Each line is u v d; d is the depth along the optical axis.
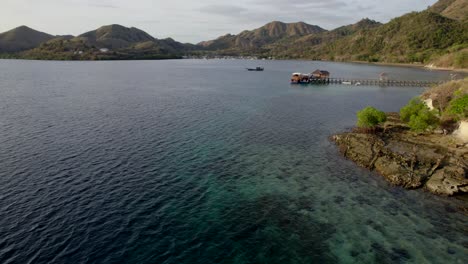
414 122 66.69
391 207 38.78
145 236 32.41
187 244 31.45
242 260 29.38
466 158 53.16
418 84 161.50
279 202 40.19
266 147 61.50
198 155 56.09
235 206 39.03
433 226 34.72
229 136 68.19
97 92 131.62
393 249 30.95
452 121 68.06
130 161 51.97
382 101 116.31
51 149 56.28
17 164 49.03
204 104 106.31
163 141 63.22
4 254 28.88
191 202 39.62
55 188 41.59
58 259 28.53
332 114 92.25
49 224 33.66
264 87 157.12
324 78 174.62
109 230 33.09
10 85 149.25
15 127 70.69
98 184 43.22
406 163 50.50
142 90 140.75
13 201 37.97
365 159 53.56
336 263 29.08
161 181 45.12
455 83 78.06
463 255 30.03
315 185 45.03
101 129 70.69
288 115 90.31
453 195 41.59
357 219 36.19
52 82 165.12
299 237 32.91
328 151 59.59
